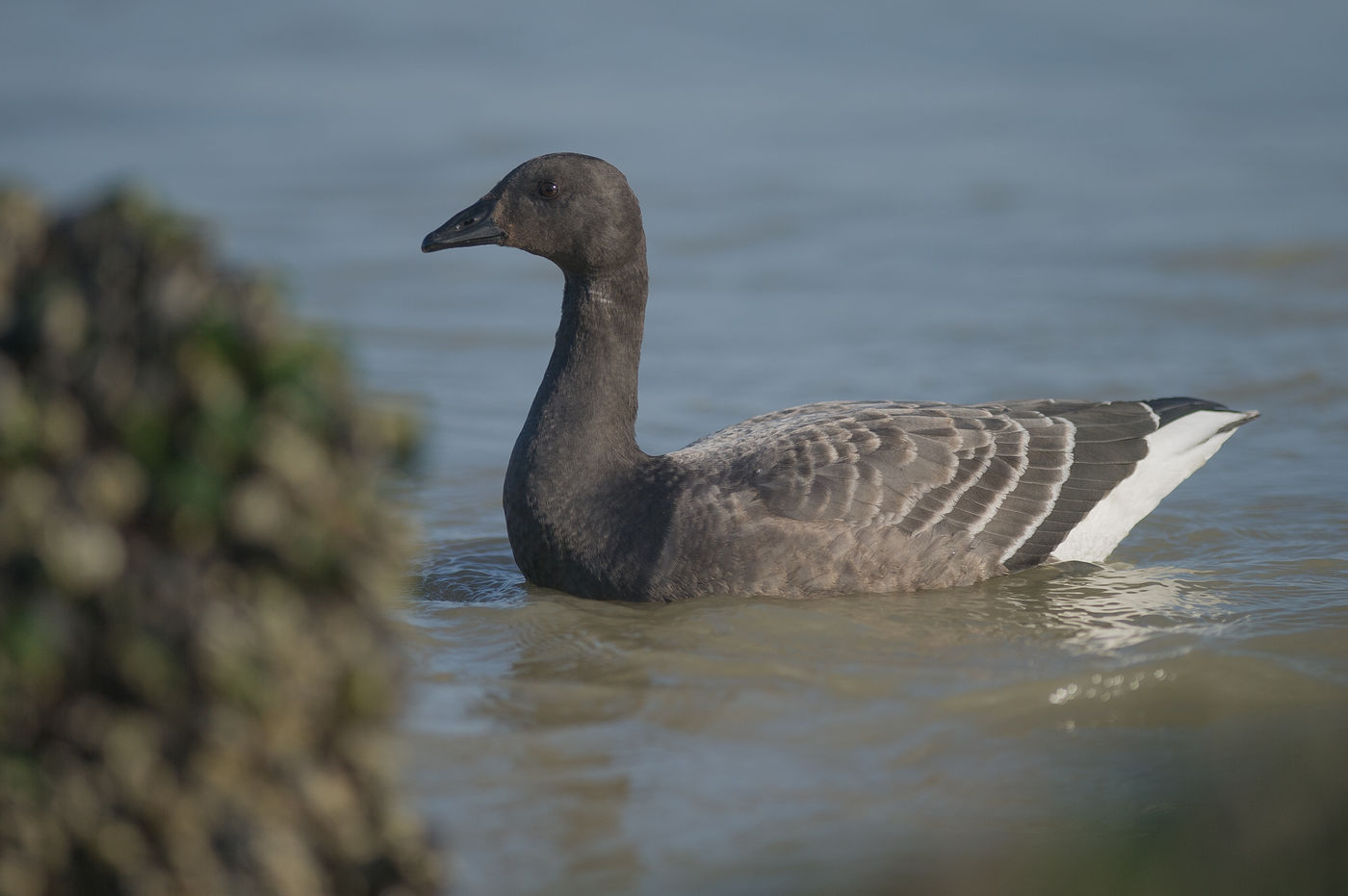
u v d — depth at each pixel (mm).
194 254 5492
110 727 5398
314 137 37438
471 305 24422
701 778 9219
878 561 12688
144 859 5516
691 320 23719
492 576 13812
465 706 10328
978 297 24625
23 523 5223
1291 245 26672
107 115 39312
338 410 5602
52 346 5281
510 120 39344
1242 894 7102
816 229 29672
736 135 38250
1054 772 9258
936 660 11195
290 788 5629
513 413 19188
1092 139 38125
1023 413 13969
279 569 5512
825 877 7977
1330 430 17906
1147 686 10609
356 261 26859
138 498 5324
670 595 12602
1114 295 24469
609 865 8141
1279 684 10555
